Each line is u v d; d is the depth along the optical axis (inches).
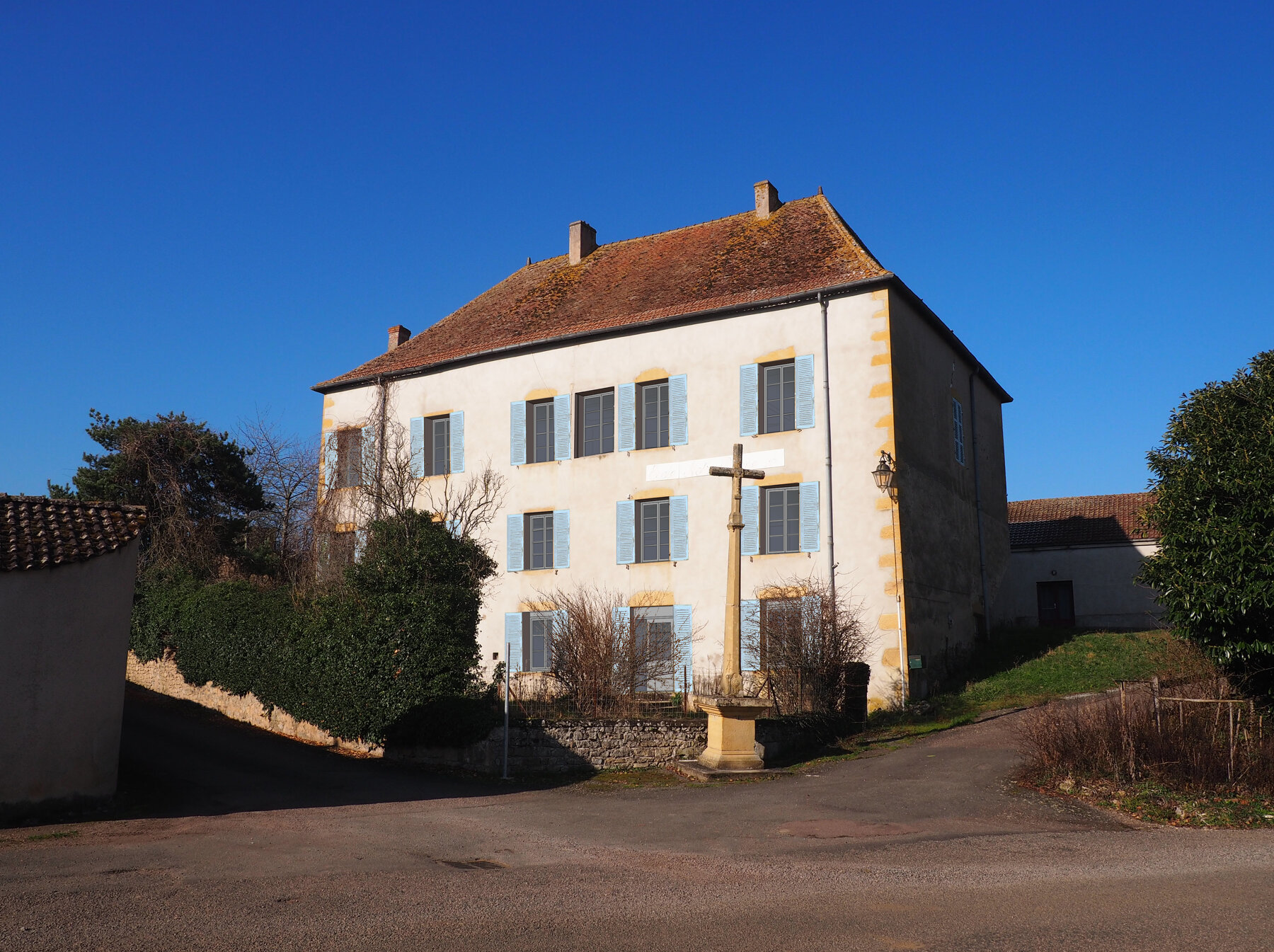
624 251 1167.6
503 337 1077.1
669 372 954.1
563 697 697.6
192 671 928.3
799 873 317.4
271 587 954.7
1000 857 340.5
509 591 996.6
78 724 492.7
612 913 264.2
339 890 293.7
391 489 941.2
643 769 631.2
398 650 668.1
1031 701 777.6
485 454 1038.4
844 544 846.5
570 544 975.0
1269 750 447.8
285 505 1359.5
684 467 930.7
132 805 503.5
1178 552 490.3
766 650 730.8
